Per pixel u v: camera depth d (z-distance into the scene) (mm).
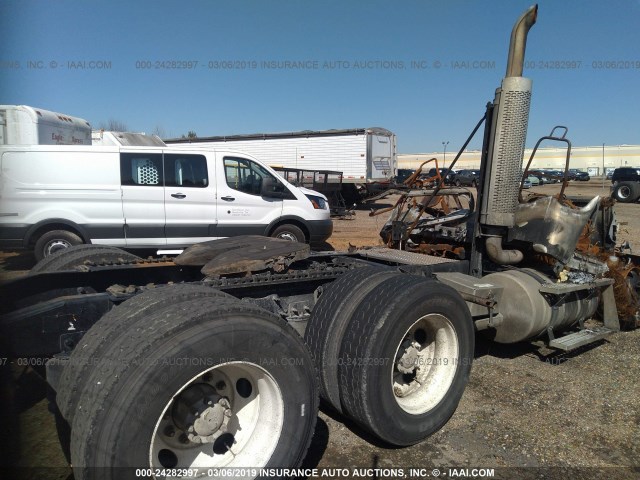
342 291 3127
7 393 3055
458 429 3271
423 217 5543
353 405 2850
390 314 2820
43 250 7594
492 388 3875
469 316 3334
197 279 3785
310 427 2471
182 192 7996
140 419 1917
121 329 2205
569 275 4449
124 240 7820
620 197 22719
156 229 7930
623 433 3258
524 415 3469
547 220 4121
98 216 7668
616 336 5230
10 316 2582
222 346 2121
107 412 1882
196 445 2316
